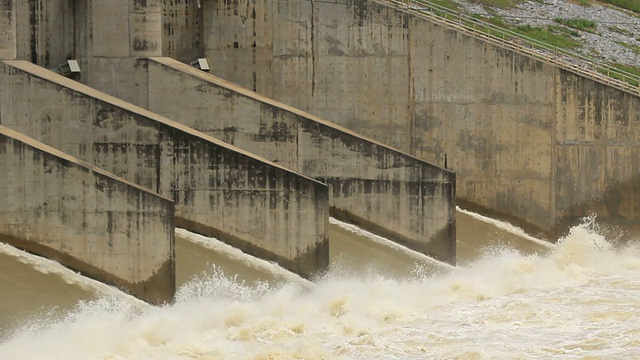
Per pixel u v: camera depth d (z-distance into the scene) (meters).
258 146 66.12
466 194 73.50
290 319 54.00
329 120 73.31
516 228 73.38
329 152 65.75
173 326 52.09
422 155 73.50
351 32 73.00
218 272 57.16
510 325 53.00
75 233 53.12
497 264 67.06
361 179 65.50
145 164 59.06
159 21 67.38
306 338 52.06
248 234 58.81
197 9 72.75
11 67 59.47
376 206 65.44
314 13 72.75
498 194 73.38
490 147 73.19
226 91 66.19
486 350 49.34
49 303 51.59
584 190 73.06
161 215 53.00
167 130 58.91
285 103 73.12
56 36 67.75
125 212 53.06
